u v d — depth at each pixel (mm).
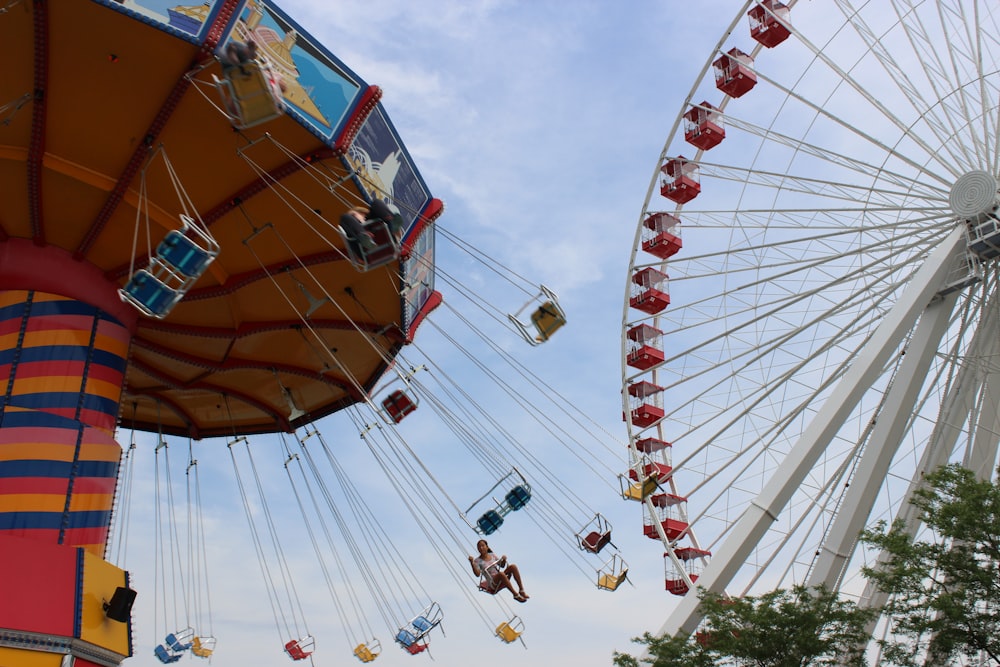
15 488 23719
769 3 37719
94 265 27750
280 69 22406
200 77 22703
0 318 26156
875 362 29875
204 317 30312
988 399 30844
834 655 25562
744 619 26250
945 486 23266
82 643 22094
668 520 36250
